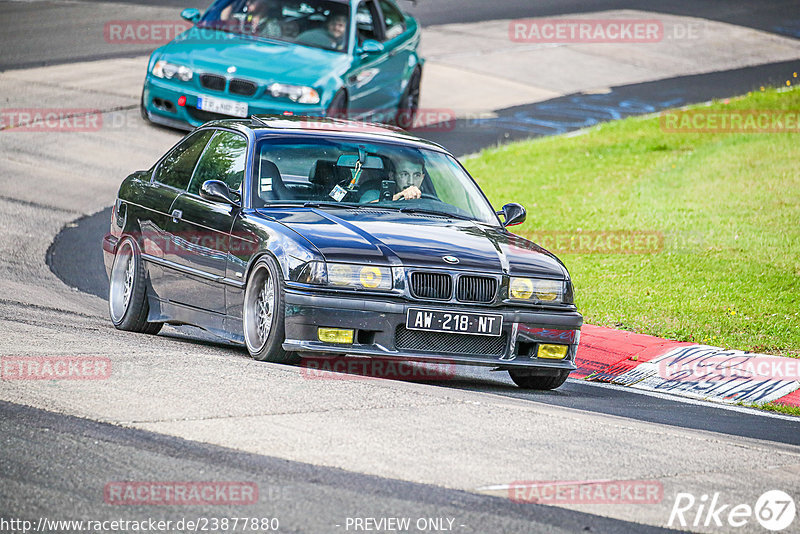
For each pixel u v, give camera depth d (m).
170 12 72.75
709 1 93.75
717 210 39.97
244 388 17.95
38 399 16.61
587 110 58.88
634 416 20.12
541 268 21.94
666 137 52.38
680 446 17.06
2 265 31.25
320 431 15.88
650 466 15.73
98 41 63.16
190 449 14.77
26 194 38.69
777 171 45.19
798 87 64.12
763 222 38.19
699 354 26.23
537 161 47.97
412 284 20.59
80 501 12.91
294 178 23.23
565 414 18.56
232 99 44.44
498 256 21.75
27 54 58.38
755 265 33.69
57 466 13.95
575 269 34.19
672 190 43.09
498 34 75.50
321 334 20.16
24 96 50.25
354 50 46.97
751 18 87.69
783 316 29.30
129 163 42.84
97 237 35.84
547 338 21.56
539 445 16.23
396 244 21.14
